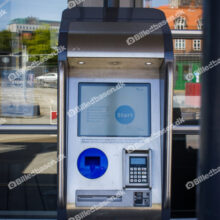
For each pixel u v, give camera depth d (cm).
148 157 313
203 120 221
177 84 443
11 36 438
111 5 400
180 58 442
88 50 293
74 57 292
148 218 314
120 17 329
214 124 216
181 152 449
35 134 446
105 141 316
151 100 318
